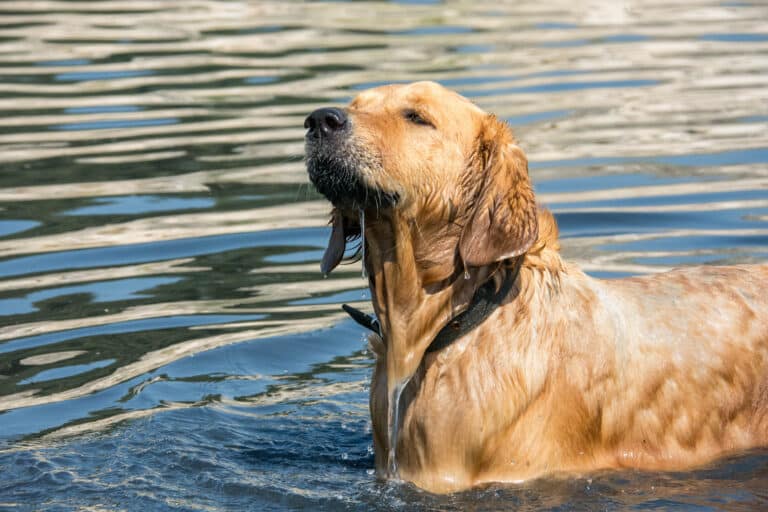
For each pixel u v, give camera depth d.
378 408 9.95
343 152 9.05
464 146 9.42
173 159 18.78
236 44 28.33
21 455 10.20
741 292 10.48
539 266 9.65
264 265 14.62
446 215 9.42
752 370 10.22
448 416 9.41
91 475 9.89
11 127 20.80
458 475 9.45
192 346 12.50
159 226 15.81
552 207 16.33
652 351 9.92
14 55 26.91
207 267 14.52
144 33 29.84
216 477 9.89
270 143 19.44
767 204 16.20
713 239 14.88
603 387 9.66
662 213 15.97
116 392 11.45
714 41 28.78
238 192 17.23
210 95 22.92
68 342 12.43
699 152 18.91
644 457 9.90
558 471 9.55
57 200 16.81
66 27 30.58
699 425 10.04
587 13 33.66
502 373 9.34
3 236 15.41
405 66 25.42
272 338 12.75
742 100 22.41
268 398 11.61
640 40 29.11
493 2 35.91
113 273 14.23
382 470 10.03
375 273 9.70
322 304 13.66
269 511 9.30
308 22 31.81
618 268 13.84
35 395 11.33
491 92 23.14
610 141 19.66
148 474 9.95
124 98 22.80
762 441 10.28
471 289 9.46
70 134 20.33
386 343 9.85
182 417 11.07
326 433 10.92
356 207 9.35
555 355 9.49
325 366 12.30
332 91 22.84
